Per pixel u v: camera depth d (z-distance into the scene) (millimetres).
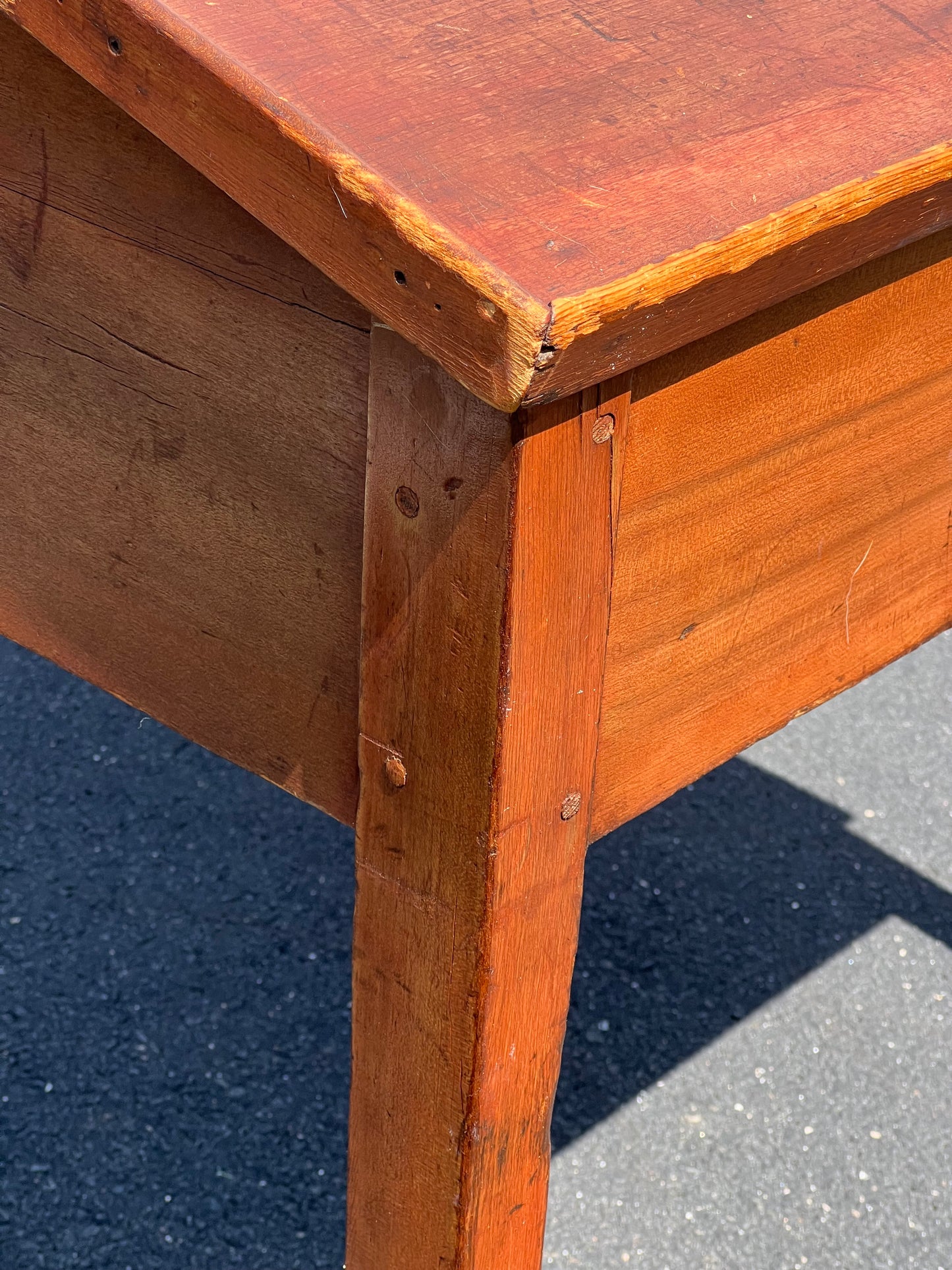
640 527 771
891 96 771
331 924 1909
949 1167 1609
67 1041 1717
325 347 742
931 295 886
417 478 713
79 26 688
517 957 817
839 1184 1584
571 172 663
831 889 2000
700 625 853
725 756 927
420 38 715
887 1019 1803
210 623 885
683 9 793
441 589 727
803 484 872
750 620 890
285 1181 1565
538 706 749
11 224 866
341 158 624
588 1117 1651
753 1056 1742
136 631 934
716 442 790
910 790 2188
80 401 886
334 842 2047
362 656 787
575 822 816
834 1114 1670
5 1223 1500
